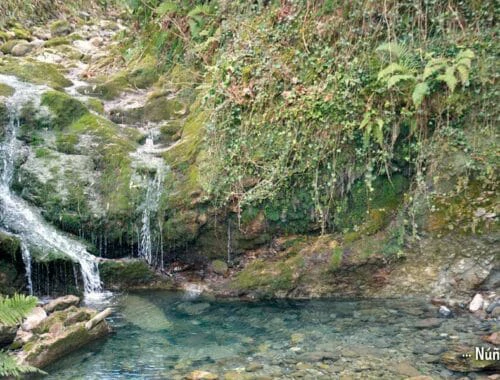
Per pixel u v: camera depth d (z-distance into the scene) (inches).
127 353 173.8
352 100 217.8
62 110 258.8
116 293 225.6
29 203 235.5
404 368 156.3
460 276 202.8
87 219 231.5
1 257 209.5
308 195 222.4
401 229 210.4
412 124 211.6
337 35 237.0
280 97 233.5
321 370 157.8
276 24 258.5
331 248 217.3
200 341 181.3
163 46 326.6
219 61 258.1
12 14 409.4
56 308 197.8
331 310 203.0
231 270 232.5
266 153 227.0
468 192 205.9
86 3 490.9
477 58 209.3
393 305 203.6
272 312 204.2
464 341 170.4
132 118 282.2
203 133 245.8
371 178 212.4
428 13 225.9
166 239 233.9
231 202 227.3
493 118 205.6
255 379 153.9
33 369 149.7
